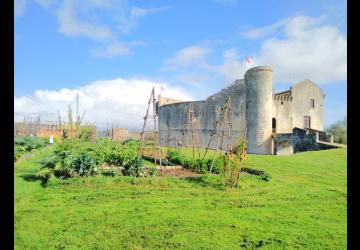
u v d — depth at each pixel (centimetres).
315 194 1700
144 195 1556
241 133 4984
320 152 3759
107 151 2336
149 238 974
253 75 4769
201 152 3822
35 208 1268
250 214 1264
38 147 3594
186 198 1520
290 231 1066
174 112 6431
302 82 5481
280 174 2377
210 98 5619
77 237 972
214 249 899
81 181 1755
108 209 1283
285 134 4534
